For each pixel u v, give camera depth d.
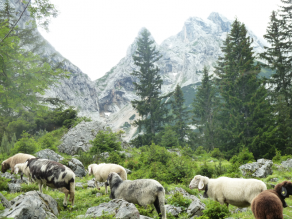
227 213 6.73
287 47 35.09
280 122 31.91
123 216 5.18
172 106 55.41
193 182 8.53
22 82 7.54
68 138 23.91
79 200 8.75
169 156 18.72
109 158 19.19
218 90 47.12
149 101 50.91
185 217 7.03
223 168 17.31
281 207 4.47
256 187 6.77
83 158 19.19
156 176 14.58
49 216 5.80
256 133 33.53
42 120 34.25
